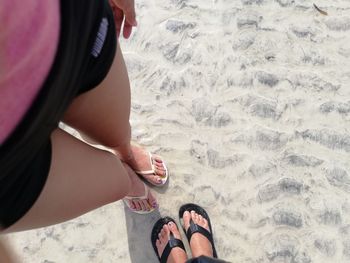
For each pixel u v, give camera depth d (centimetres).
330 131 210
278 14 231
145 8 232
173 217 200
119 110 122
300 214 197
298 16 231
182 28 228
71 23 64
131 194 183
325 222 197
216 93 217
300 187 201
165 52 224
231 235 196
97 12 80
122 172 129
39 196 98
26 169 82
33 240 192
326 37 227
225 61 222
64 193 107
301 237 194
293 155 206
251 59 222
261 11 231
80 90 95
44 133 73
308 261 192
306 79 219
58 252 192
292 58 223
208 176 204
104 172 120
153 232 196
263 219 197
